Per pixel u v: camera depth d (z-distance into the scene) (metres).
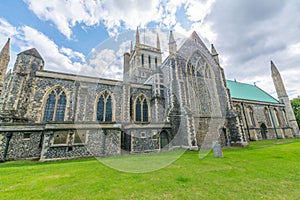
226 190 4.59
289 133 37.59
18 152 13.15
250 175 6.17
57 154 12.58
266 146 19.06
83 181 5.55
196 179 5.64
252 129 31.67
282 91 42.66
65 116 18.86
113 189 4.69
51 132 12.91
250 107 34.69
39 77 19.28
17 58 19.47
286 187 4.82
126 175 6.26
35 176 6.49
